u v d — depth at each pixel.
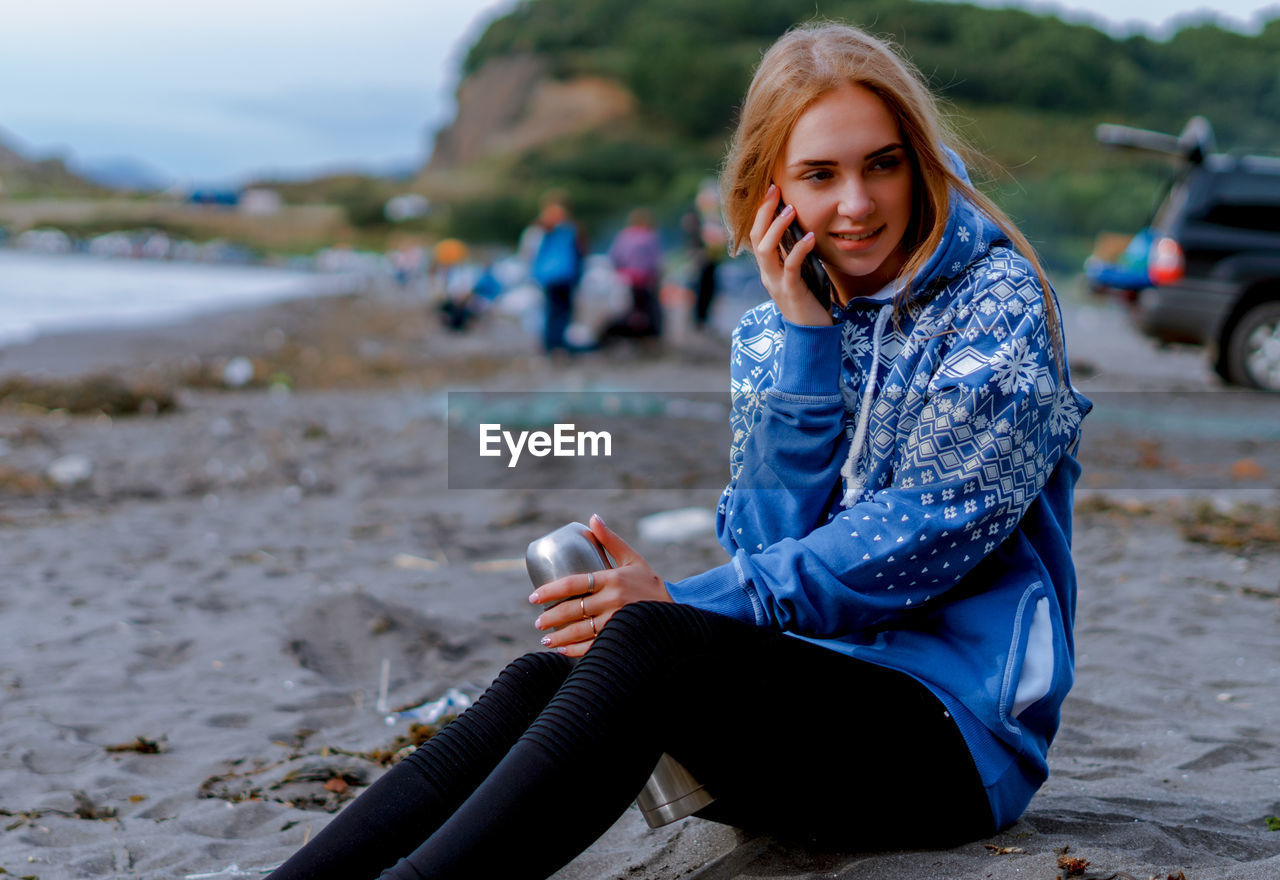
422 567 4.83
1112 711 3.06
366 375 12.73
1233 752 2.75
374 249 93.94
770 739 1.73
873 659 1.79
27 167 135.00
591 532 1.87
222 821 2.49
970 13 133.12
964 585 1.86
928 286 1.82
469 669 3.55
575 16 155.25
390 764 2.83
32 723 3.07
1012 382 1.73
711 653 1.67
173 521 5.77
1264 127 126.69
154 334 16.39
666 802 1.79
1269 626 3.83
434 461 7.12
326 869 1.61
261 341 16.47
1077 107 122.38
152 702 3.28
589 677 1.62
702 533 5.25
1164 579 4.39
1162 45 135.50
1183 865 1.91
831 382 1.84
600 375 11.43
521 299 23.14
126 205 106.38
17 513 5.87
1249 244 10.50
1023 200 60.34
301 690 3.36
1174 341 10.91
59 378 10.42
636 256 13.73
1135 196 62.44
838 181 1.81
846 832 1.92
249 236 95.81
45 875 2.22
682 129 128.75
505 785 1.55
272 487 6.67
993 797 1.81
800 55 1.83
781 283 1.85
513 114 144.25
